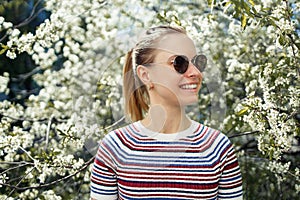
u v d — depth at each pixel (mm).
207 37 3346
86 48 4133
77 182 3830
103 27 3902
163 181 1480
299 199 3732
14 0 5484
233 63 3586
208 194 1483
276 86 2777
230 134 3750
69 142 2887
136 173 1493
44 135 3928
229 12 3742
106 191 1554
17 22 5527
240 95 3928
